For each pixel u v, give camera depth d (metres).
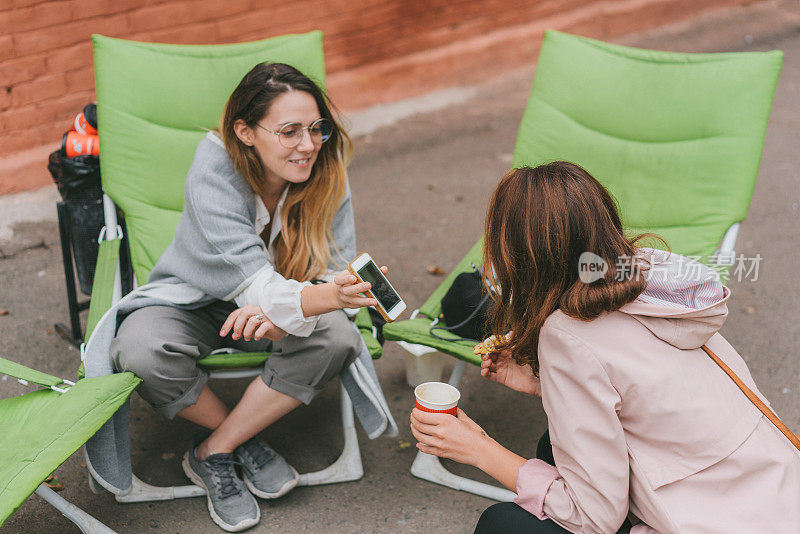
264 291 2.12
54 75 3.94
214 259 2.20
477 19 5.64
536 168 1.68
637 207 2.85
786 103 5.45
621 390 1.62
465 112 5.30
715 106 2.78
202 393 2.36
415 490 2.53
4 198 3.91
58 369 2.97
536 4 5.92
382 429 2.41
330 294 2.02
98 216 2.85
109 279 2.47
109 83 2.73
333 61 5.02
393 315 2.02
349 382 2.37
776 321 3.40
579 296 1.62
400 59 5.35
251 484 2.41
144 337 2.18
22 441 1.88
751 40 6.44
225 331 2.16
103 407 1.98
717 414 1.65
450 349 2.35
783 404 2.92
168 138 2.77
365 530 2.37
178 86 2.79
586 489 1.62
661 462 1.66
